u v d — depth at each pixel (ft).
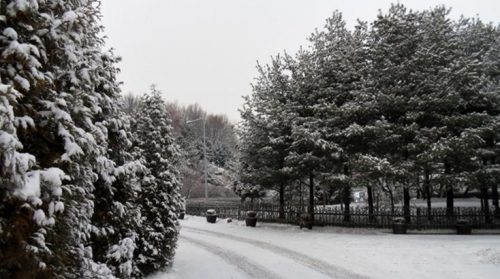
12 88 12.52
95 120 24.67
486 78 70.38
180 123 209.05
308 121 72.84
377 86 70.33
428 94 66.39
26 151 16.44
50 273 15.11
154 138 38.88
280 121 75.92
